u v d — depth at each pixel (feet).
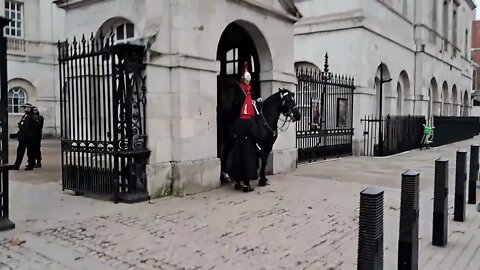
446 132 76.02
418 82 71.36
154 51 25.29
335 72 52.75
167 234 18.56
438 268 14.93
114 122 24.43
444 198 17.17
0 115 19.06
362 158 48.47
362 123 51.42
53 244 17.22
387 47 58.54
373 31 53.11
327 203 24.71
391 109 60.08
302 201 25.17
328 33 53.16
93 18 29.63
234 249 16.71
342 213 22.45
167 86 26.23
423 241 17.93
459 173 20.97
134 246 16.99
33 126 38.01
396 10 60.70
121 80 24.36
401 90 68.28
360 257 9.73
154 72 25.44
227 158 31.53
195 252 16.34
